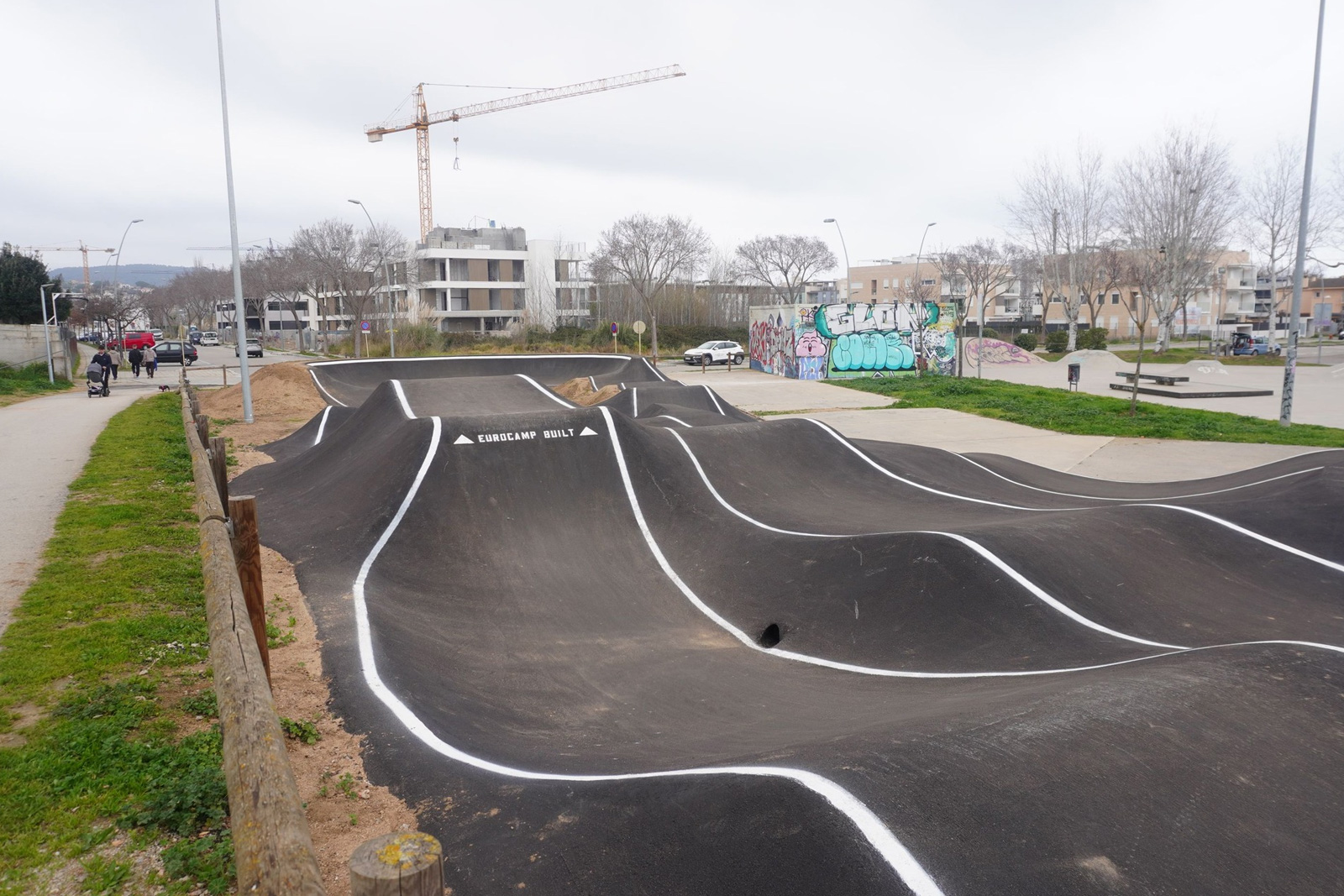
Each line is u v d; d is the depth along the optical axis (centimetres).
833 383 3403
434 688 665
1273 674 543
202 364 5106
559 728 617
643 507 1162
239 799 284
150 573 805
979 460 1596
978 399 2716
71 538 914
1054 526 964
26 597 730
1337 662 566
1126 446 1859
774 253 7150
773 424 1517
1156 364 4303
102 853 400
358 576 913
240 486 1412
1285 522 1030
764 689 699
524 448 1221
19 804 429
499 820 446
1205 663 566
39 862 390
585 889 376
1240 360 4491
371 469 1238
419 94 10300
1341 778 439
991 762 428
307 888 236
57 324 3681
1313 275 9244
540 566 996
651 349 5622
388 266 6216
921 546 899
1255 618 809
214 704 557
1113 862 360
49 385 3212
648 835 407
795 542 1013
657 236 5428
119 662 605
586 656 778
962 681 676
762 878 361
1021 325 7375
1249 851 377
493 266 7875
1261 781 430
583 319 7625
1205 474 1534
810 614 859
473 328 7762
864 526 1097
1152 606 827
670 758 524
